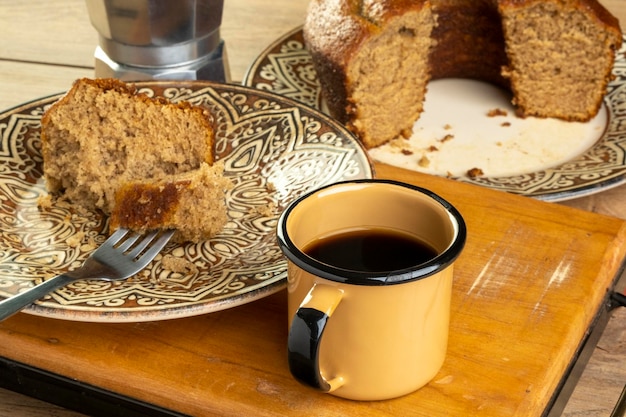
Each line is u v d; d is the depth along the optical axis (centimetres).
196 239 86
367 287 74
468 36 114
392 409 77
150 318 78
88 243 87
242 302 79
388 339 75
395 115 108
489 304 83
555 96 110
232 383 78
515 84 111
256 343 80
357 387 76
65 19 126
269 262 83
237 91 97
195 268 83
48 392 80
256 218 88
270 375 79
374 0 107
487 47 114
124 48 105
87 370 79
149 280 82
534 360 80
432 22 108
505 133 109
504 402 77
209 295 79
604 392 83
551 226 89
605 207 98
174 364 79
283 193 90
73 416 81
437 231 78
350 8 108
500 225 89
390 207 79
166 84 97
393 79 107
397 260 77
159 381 78
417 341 76
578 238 88
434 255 78
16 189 91
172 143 91
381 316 75
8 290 80
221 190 87
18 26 124
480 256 86
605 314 86
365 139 107
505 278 85
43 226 88
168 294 80
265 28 123
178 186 85
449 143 107
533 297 83
